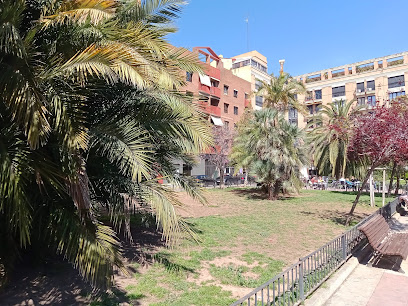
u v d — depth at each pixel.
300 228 8.48
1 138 3.26
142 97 5.25
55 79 3.61
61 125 3.54
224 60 46.38
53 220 3.88
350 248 5.91
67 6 3.89
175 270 4.98
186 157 7.51
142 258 5.58
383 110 8.25
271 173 15.15
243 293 4.14
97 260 3.56
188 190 7.03
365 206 13.38
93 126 4.59
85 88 4.39
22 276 4.61
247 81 41.25
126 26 4.74
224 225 8.72
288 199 15.73
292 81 21.48
